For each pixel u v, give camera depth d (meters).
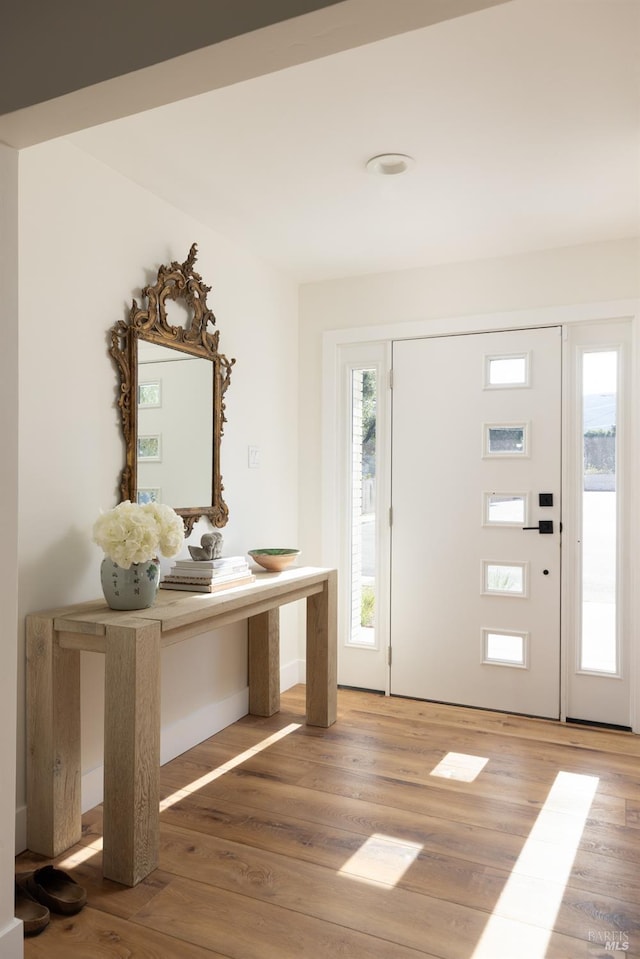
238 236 3.28
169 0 1.35
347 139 2.35
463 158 2.50
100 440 2.51
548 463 3.48
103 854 2.03
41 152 2.25
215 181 2.69
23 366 2.19
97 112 1.54
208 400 3.13
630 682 3.31
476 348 3.62
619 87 2.03
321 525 3.96
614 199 2.86
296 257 3.58
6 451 1.64
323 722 3.30
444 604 3.70
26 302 2.20
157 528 2.28
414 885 1.99
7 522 1.65
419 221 3.10
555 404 3.46
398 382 3.80
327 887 1.98
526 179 2.67
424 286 3.72
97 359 2.50
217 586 2.64
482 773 2.77
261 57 1.34
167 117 2.20
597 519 3.41
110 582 2.24
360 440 3.94
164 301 2.81
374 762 2.87
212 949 1.72
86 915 1.85
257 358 3.59
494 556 3.59
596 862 2.12
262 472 3.65
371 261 3.65
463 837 2.26
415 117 2.20
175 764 2.84
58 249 2.33
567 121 2.23
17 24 1.53
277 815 2.40
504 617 3.57
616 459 3.35
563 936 1.77
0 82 1.55
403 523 3.79
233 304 3.37
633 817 2.40
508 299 3.53
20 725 2.19
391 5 1.18
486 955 1.69
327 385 3.93
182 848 2.19
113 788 2.01
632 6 1.66
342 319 3.91
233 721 3.36
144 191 2.75
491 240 3.33
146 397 2.72
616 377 3.37
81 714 2.44
